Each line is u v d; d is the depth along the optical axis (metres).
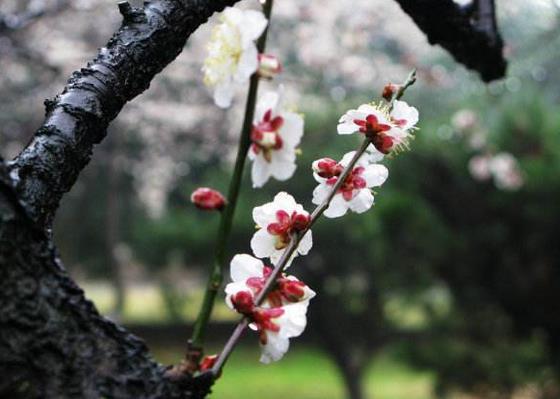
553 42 9.83
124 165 10.77
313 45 8.52
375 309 9.55
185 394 0.71
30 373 0.66
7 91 7.80
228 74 0.74
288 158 0.78
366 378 10.74
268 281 0.81
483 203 5.65
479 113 6.43
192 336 0.73
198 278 14.46
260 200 8.63
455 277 5.82
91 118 0.87
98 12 7.13
